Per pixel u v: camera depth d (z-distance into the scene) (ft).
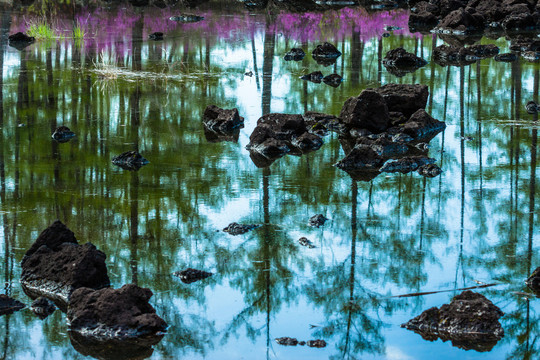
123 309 21.48
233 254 26.32
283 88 49.88
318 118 42.91
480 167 35.58
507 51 63.10
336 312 22.54
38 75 52.13
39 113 43.16
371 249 26.84
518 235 28.04
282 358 19.98
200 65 56.44
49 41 64.95
